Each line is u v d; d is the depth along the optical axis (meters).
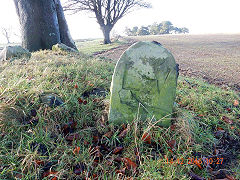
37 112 2.32
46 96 2.63
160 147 2.26
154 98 2.53
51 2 7.65
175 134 2.34
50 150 2.01
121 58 2.43
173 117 2.75
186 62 10.04
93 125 2.56
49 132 2.17
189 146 2.29
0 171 1.67
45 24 7.63
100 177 1.76
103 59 6.87
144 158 1.95
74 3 18.89
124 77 2.48
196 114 3.06
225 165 2.15
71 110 2.66
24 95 2.55
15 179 1.63
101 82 3.72
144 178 1.73
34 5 7.35
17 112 2.29
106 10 20.89
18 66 4.25
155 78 2.46
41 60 5.09
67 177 1.75
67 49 7.00
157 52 2.41
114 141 2.25
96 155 2.03
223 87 5.20
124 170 1.85
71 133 2.33
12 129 2.06
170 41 23.98
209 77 6.57
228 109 3.41
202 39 26.69
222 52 14.69
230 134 2.70
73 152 1.94
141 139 2.22
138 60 2.44
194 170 1.98
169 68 2.43
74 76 3.78
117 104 2.53
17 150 1.86
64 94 2.85
